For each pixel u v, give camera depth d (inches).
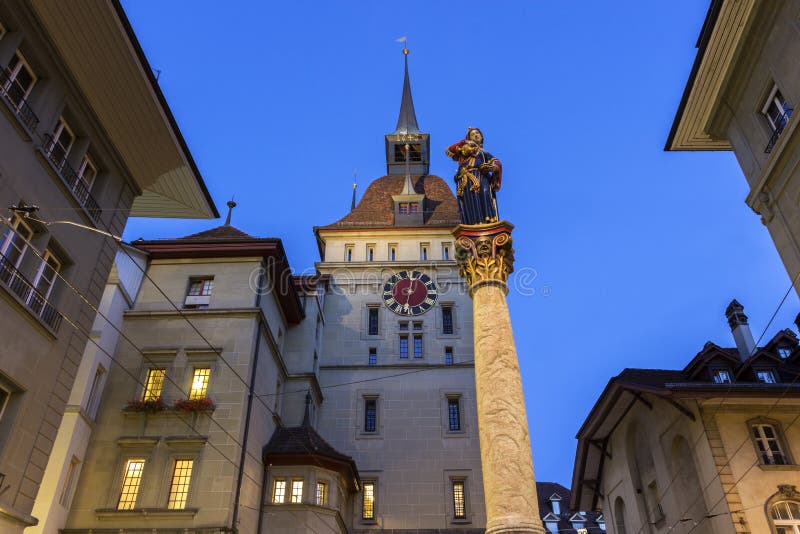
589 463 1412.4
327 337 1668.3
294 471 1213.7
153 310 1239.5
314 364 1549.0
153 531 1000.2
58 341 780.0
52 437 758.5
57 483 992.9
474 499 1424.7
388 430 1525.6
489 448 549.6
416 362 1626.5
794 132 748.0
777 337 1286.9
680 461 1093.8
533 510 516.4
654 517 1175.0
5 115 706.8
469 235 673.0
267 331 1278.3
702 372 1194.6
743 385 1005.8
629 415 1267.2
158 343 1201.4
